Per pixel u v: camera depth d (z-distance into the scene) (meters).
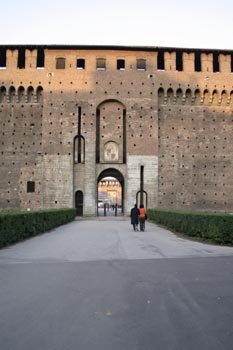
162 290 8.34
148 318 6.38
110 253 14.34
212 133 44.31
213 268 11.02
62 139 42.47
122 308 6.96
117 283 9.00
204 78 44.41
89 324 6.07
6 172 42.88
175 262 12.15
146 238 20.47
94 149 42.53
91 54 43.94
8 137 43.38
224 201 43.34
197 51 44.94
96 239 19.78
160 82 43.81
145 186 42.22
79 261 12.31
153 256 13.54
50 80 43.31
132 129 42.88
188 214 21.38
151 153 42.66
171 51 44.41
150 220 37.50
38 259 12.70
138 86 43.53
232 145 44.34
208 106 44.66
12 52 43.78
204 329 5.84
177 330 5.79
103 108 44.03
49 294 7.94
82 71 43.56
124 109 44.06
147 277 9.71
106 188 102.00
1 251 14.72
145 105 43.28
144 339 5.41
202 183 43.47
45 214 24.48
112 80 43.56
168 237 21.09
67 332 5.70
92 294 7.96
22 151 43.16
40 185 42.56
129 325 6.03
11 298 7.61
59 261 12.28
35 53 43.78
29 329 5.83
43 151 42.22
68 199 41.66
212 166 43.81
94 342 5.28
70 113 42.88
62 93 43.16
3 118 43.62
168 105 44.41
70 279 9.42
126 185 42.38
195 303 7.32
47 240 19.09
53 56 43.72
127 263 11.95
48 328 5.88
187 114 44.41
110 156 43.53
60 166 42.06
